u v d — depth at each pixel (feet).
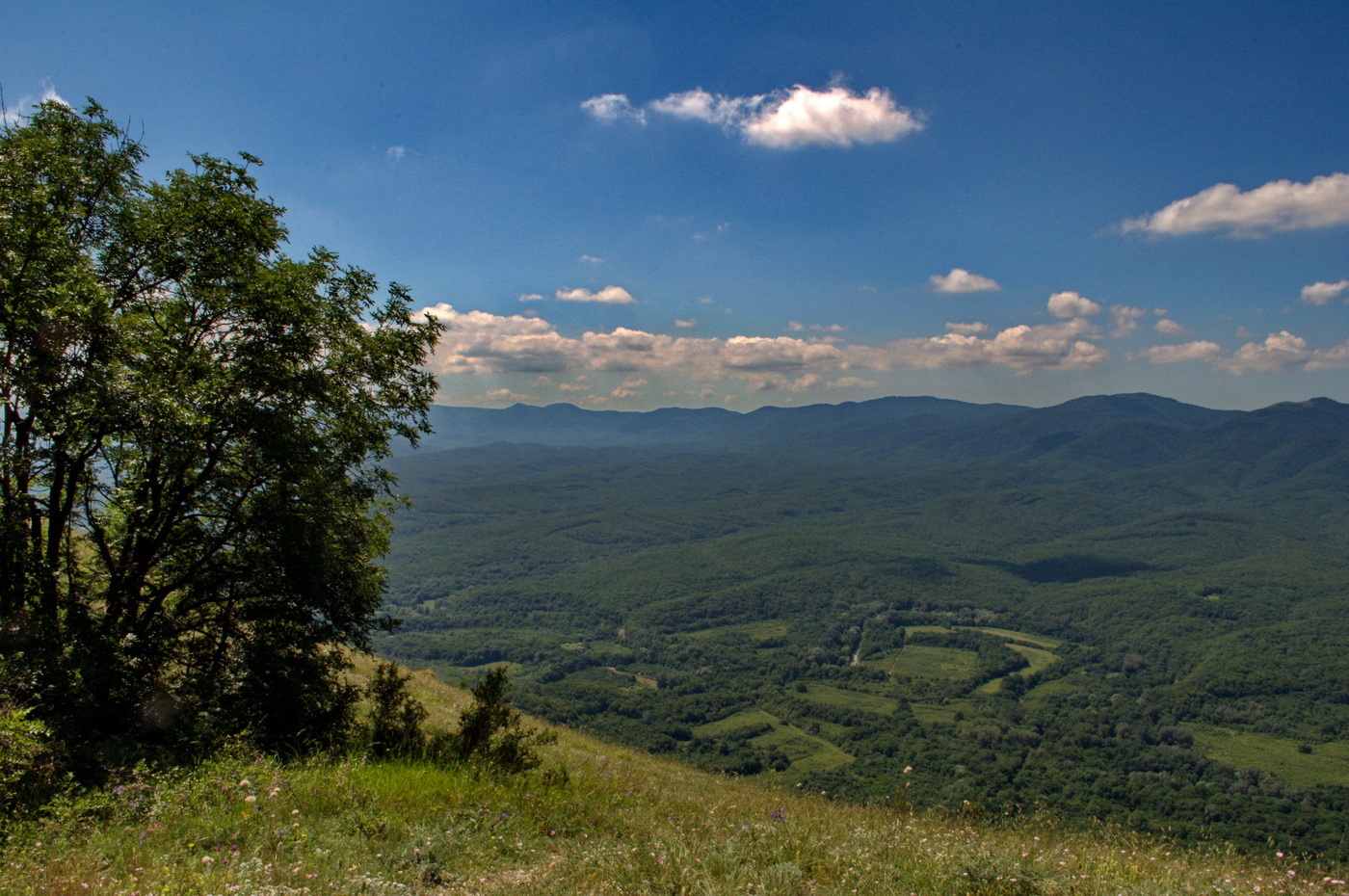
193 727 32.86
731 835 23.63
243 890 15.57
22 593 37.78
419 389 54.24
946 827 28.89
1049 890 18.67
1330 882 20.90
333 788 24.68
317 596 45.55
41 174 41.11
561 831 24.93
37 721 24.82
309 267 47.80
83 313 36.04
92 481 41.50
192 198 45.34
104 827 20.21
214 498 45.98
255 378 42.27
